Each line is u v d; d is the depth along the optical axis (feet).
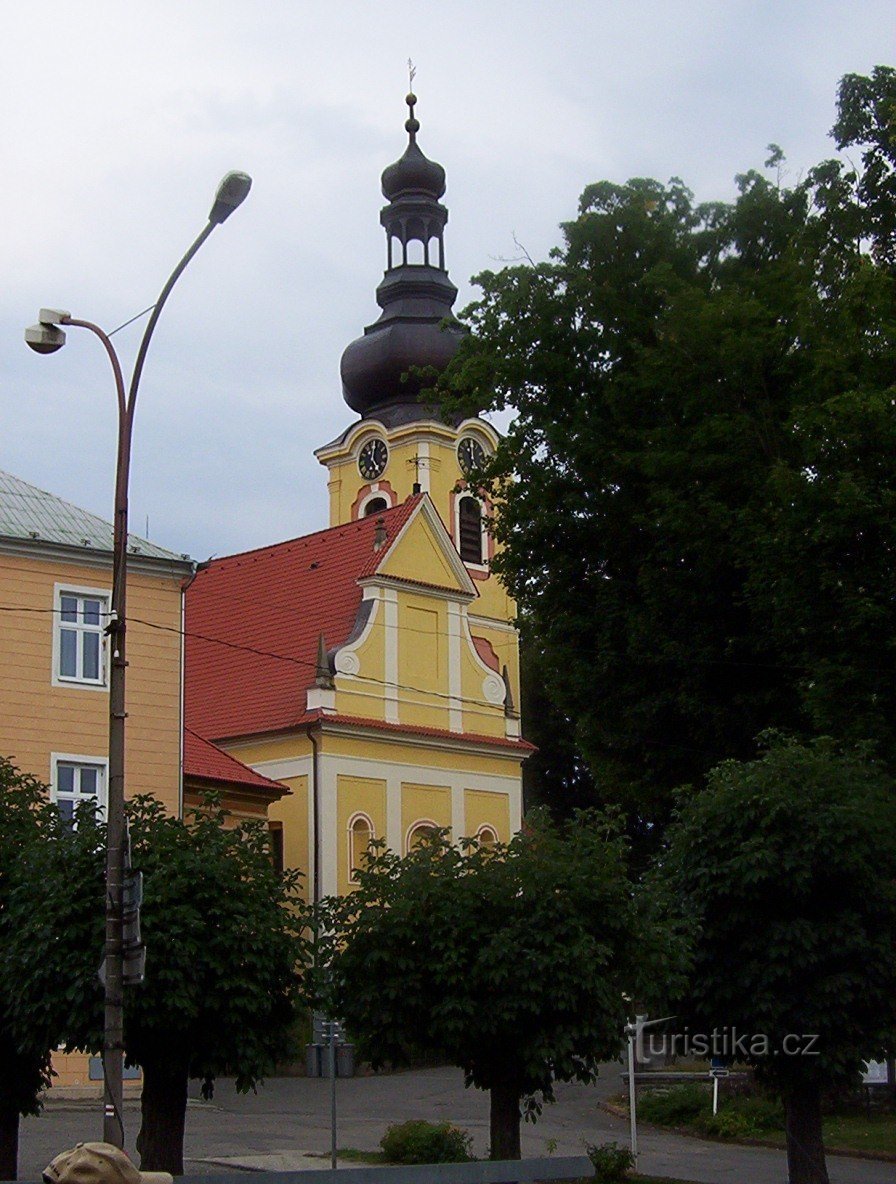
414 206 232.12
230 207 58.75
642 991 69.21
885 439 83.82
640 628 109.70
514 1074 69.10
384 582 175.73
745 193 115.85
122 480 60.44
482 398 117.19
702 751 112.37
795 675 105.91
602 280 114.11
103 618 125.39
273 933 66.39
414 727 173.99
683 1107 109.19
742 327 102.01
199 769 147.64
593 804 225.35
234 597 191.52
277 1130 101.50
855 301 88.69
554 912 67.41
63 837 68.33
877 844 73.77
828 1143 96.37
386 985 67.51
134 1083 117.80
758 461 101.81
